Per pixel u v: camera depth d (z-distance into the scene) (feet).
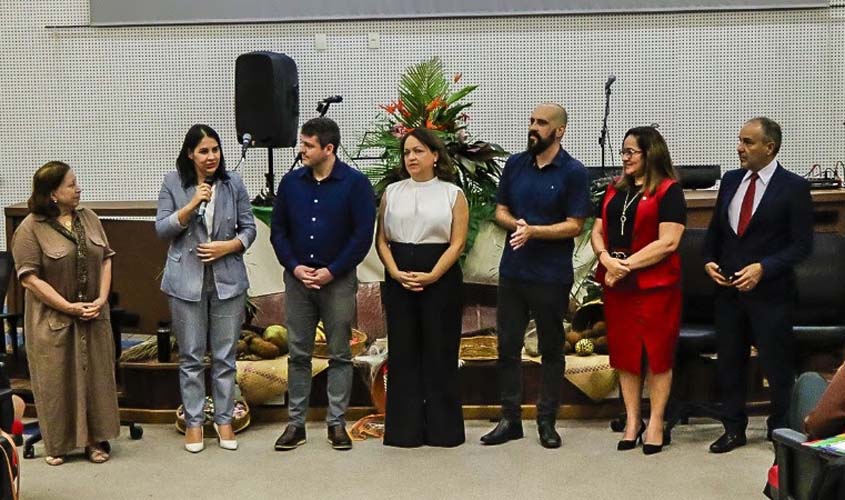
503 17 24.77
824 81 24.66
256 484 14.23
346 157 24.70
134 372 17.42
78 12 25.34
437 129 19.35
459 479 14.34
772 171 15.29
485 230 18.88
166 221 15.44
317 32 25.05
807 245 15.05
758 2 24.48
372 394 17.02
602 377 17.15
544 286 15.48
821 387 10.25
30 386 17.31
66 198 14.99
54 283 14.96
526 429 16.83
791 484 9.30
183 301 15.56
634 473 14.53
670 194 15.08
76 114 25.59
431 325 15.61
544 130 15.30
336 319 15.49
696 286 17.19
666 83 24.79
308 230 15.44
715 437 16.28
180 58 25.32
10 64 25.52
